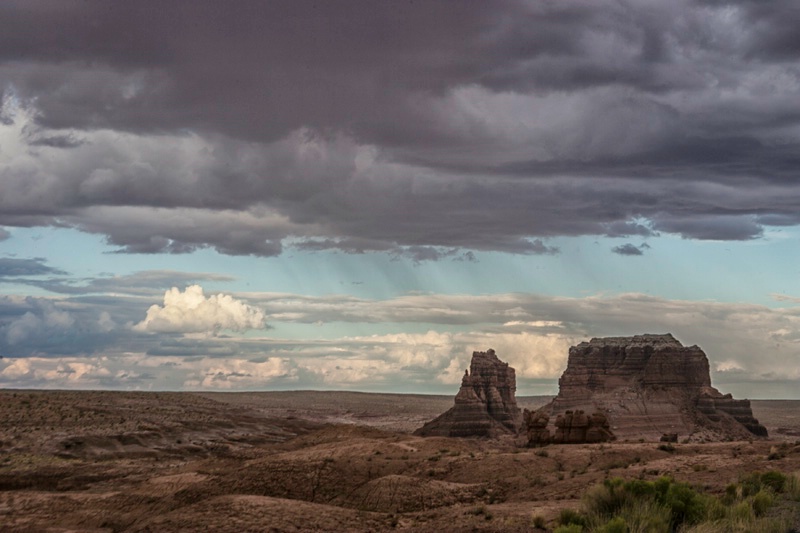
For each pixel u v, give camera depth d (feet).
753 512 158.51
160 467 463.42
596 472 298.15
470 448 444.55
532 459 349.61
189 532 237.25
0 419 617.62
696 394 636.48
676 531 155.63
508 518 206.39
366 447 396.78
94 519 306.55
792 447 333.42
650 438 556.10
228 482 338.95
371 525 240.53
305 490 326.03
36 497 333.01
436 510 266.57
